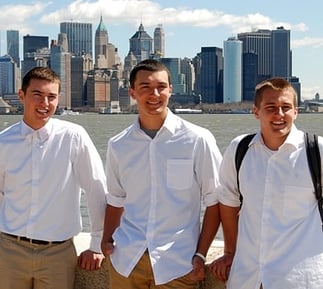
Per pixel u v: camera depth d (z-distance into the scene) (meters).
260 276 3.78
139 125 4.23
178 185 4.14
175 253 4.09
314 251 3.72
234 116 199.38
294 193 3.76
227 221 4.13
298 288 3.69
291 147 3.79
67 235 4.53
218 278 4.36
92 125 118.56
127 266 4.13
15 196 4.47
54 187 4.46
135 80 4.18
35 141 4.45
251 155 3.92
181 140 4.16
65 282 4.55
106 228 4.43
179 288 4.12
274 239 3.77
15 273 4.49
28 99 4.43
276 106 3.81
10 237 4.48
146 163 4.17
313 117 177.88
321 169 3.76
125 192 4.30
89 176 4.57
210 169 4.16
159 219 4.13
